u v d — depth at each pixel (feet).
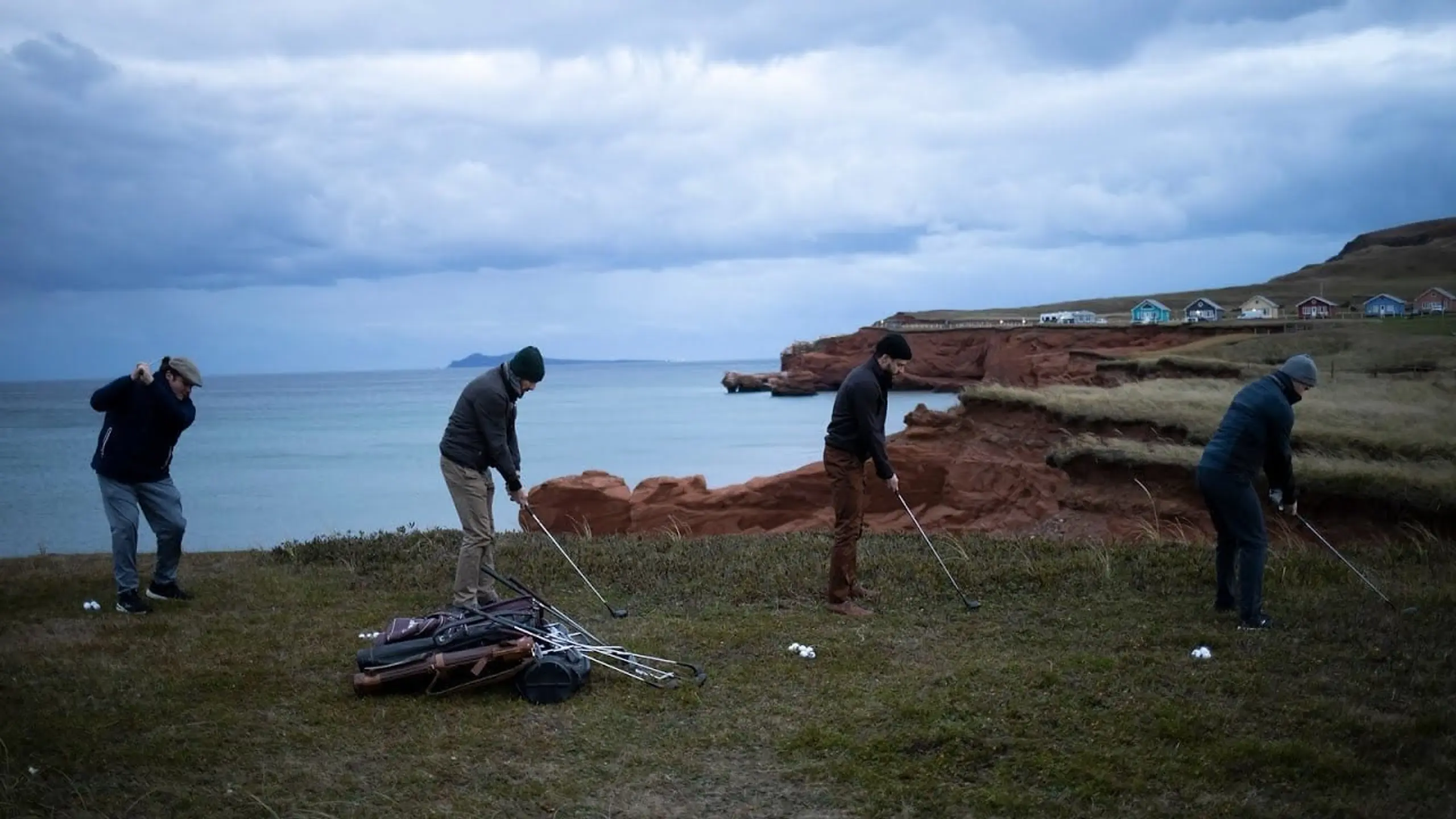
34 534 96.43
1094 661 23.48
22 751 19.43
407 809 17.12
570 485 71.87
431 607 31.17
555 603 31.40
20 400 546.67
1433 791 16.99
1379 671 22.61
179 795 17.62
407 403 434.71
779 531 64.90
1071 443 63.62
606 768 18.62
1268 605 28.68
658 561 36.60
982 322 463.83
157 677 23.84
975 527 68.23
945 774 18.20
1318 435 52.24
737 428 249.75
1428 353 121.19
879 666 24.03
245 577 36.06
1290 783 17.44
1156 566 33.88
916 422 82.58
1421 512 40.86
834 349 420.36
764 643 26.21
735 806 17.13
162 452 31.32
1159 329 248.73
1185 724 19.60
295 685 23.38
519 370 28.53
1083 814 16.58
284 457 186.50
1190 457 56.13
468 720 21.01
